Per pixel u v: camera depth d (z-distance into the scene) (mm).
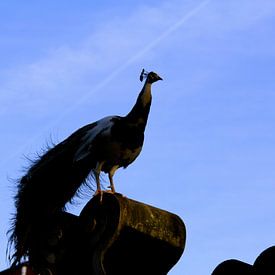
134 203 11805
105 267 11898
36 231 13672
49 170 16078
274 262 11219
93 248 11477
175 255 12305
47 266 12508
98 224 11547
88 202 11773
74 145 16688
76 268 11930
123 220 11383
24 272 12531
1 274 12766
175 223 12398
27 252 13797
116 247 11758
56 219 12672
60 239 12430
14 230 14430
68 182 16188
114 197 11516
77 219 12203
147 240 11969
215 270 11898
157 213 12195
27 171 15922
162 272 12359
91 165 16703
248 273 11562
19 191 15586
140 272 12258
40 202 15453
